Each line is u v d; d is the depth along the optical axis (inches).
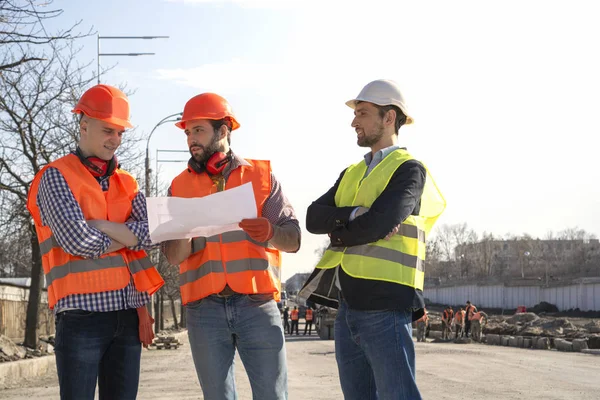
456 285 4313.5
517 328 1588.3
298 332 2311.8
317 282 209.8
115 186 207.5
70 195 194.4
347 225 193.3
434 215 206.1
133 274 204.5
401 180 194.4
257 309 210.1
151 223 192.2
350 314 198.5
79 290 194.1
